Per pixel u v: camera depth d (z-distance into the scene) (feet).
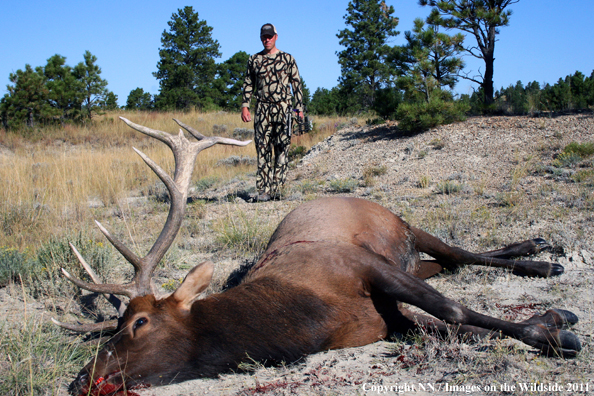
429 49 44.27
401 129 41.65
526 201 21.90
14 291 15.02
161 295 10.03
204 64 180.45
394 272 10.45
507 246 15.69
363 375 9.14
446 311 9.81
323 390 8.61
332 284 10.28
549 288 13.37
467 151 34.35
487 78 46.93
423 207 23.17
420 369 9.24
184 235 21.20
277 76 27.50
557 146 31.73
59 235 20.25
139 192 36.22
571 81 61.41
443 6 45.37
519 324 9.61
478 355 9.51
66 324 9.70
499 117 41.37
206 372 9.28
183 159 11.68
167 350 9.12
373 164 36.29
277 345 9.37
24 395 9.15
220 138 12.19
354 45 164.86
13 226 22.74
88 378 8.86
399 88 45.75
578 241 15.97
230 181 38.37
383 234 13.35
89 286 9.77
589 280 13.56
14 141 68.59
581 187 23.20
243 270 16.38
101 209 28.84
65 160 44.24
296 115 28.66
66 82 86.48
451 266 15.51
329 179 34.86
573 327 10.70
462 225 19.19
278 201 28.09
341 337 10.19
